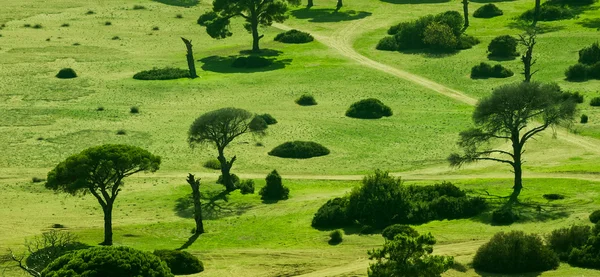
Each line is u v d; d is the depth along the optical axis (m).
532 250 105.75
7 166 175.00
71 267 90.88
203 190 156.12
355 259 113.44
